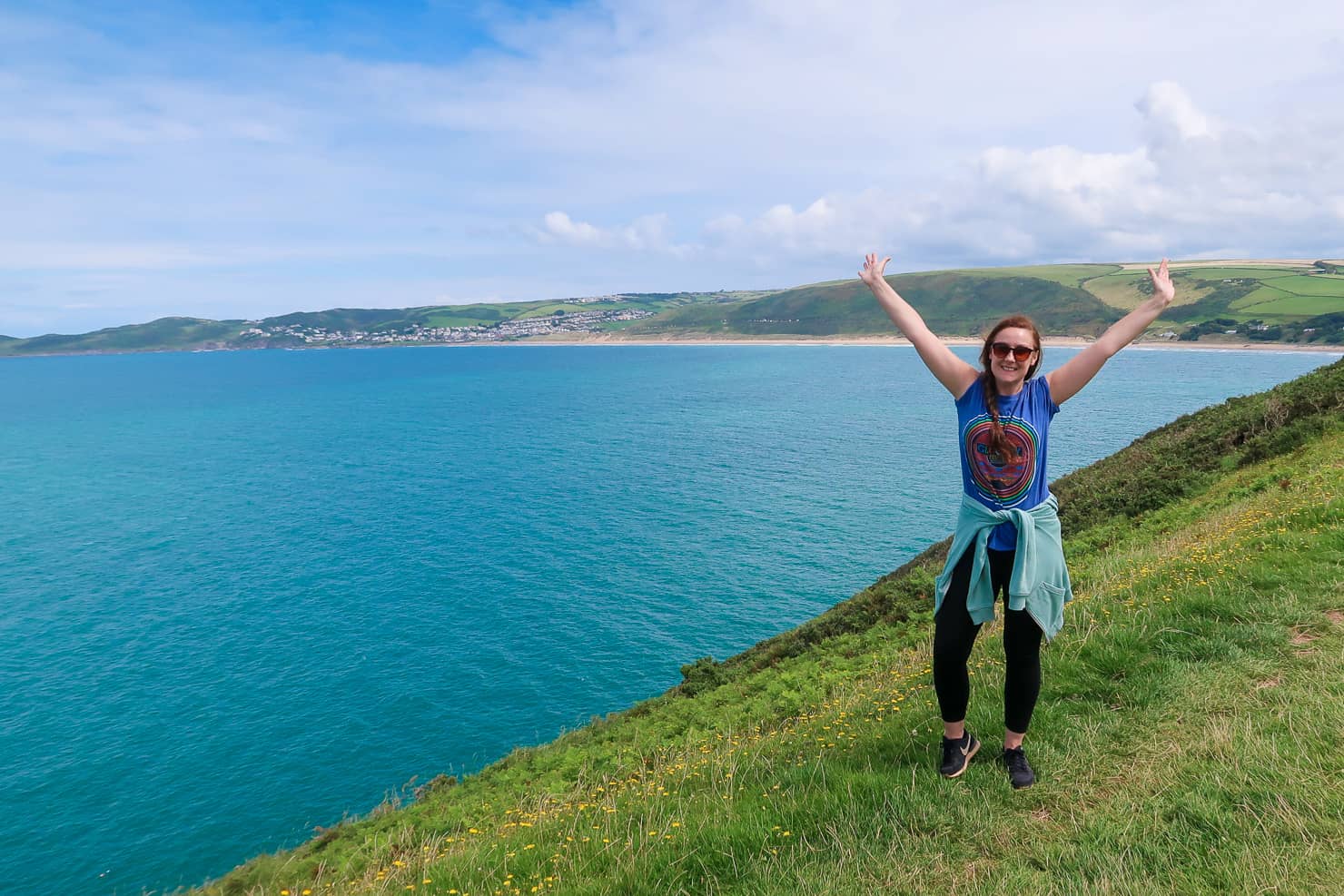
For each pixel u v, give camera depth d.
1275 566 6.56
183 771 29.03
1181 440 21.62
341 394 183.62
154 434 120.12
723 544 52.78
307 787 27.97
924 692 6.31
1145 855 3.06
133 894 23.11
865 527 55.38
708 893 3.37
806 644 16.95
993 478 3.47
